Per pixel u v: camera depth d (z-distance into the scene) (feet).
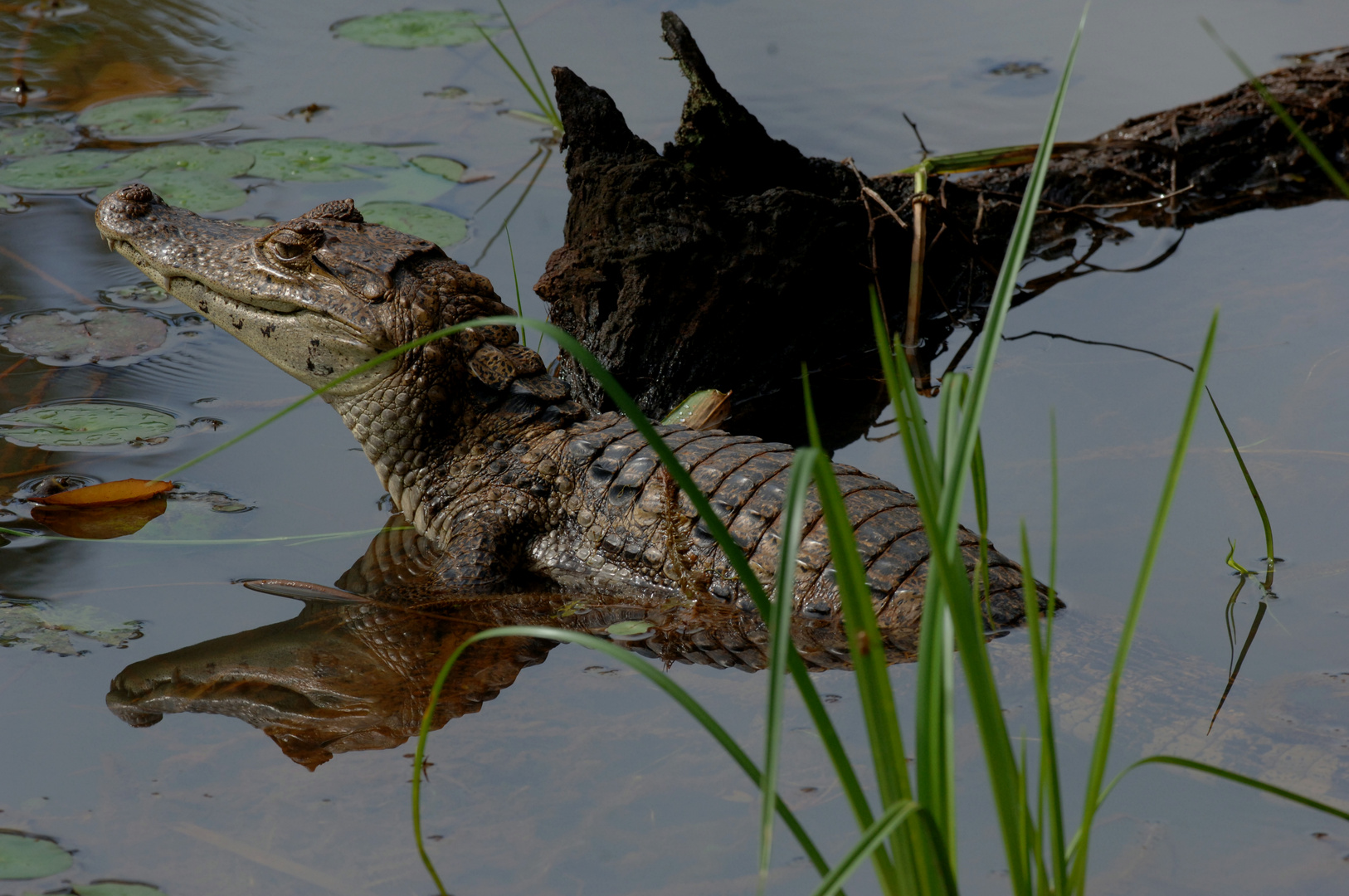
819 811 24.76
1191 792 25.70
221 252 39.81
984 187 58.75
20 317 47.78
